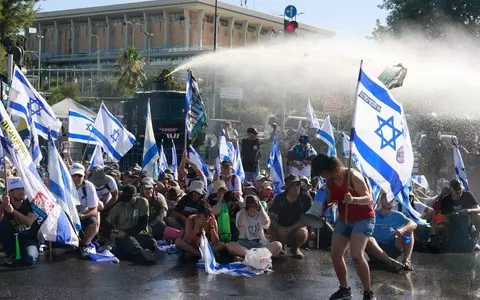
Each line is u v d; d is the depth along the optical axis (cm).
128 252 1033
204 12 8625
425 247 1222
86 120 1514
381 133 806
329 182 772
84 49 10000
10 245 950
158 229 1152
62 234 968
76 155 2208
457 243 1182
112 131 1502
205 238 969
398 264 988
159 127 2542
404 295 844
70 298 777
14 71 1263
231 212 1105
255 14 8956
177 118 2539
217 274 931
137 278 893
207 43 8781
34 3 4338
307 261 1052
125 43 9525
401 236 1013
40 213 945
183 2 8556
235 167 1536
